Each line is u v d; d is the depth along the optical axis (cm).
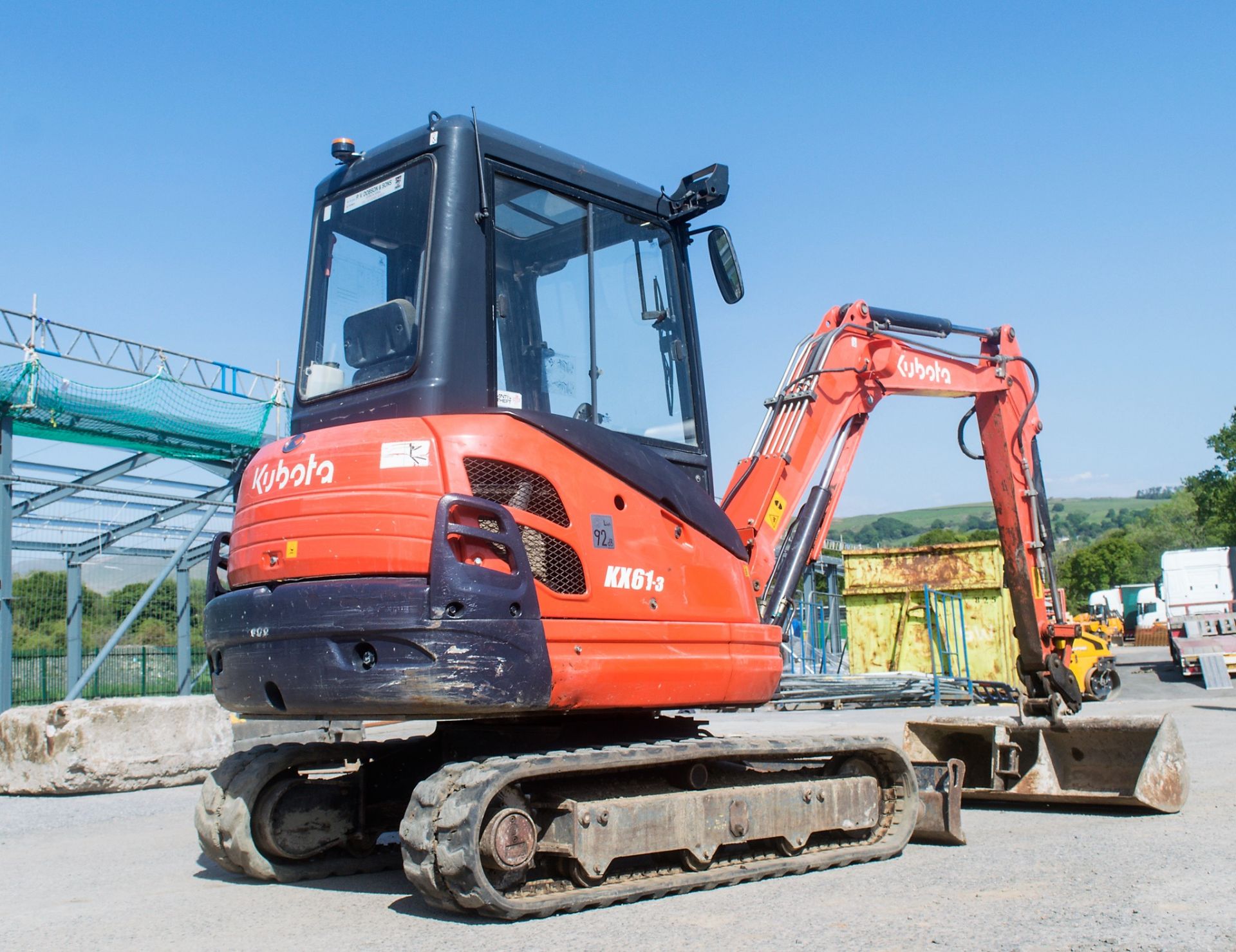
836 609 2616
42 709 1039
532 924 470
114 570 1609
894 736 1291
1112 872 557
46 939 470
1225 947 411
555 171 604
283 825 582
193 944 453
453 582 479
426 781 489
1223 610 3466
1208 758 1052
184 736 1086
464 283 542
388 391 541
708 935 442
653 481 571
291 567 516
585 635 516
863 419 820
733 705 595
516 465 513
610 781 538
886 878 554
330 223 616
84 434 1493
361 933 463
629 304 634
